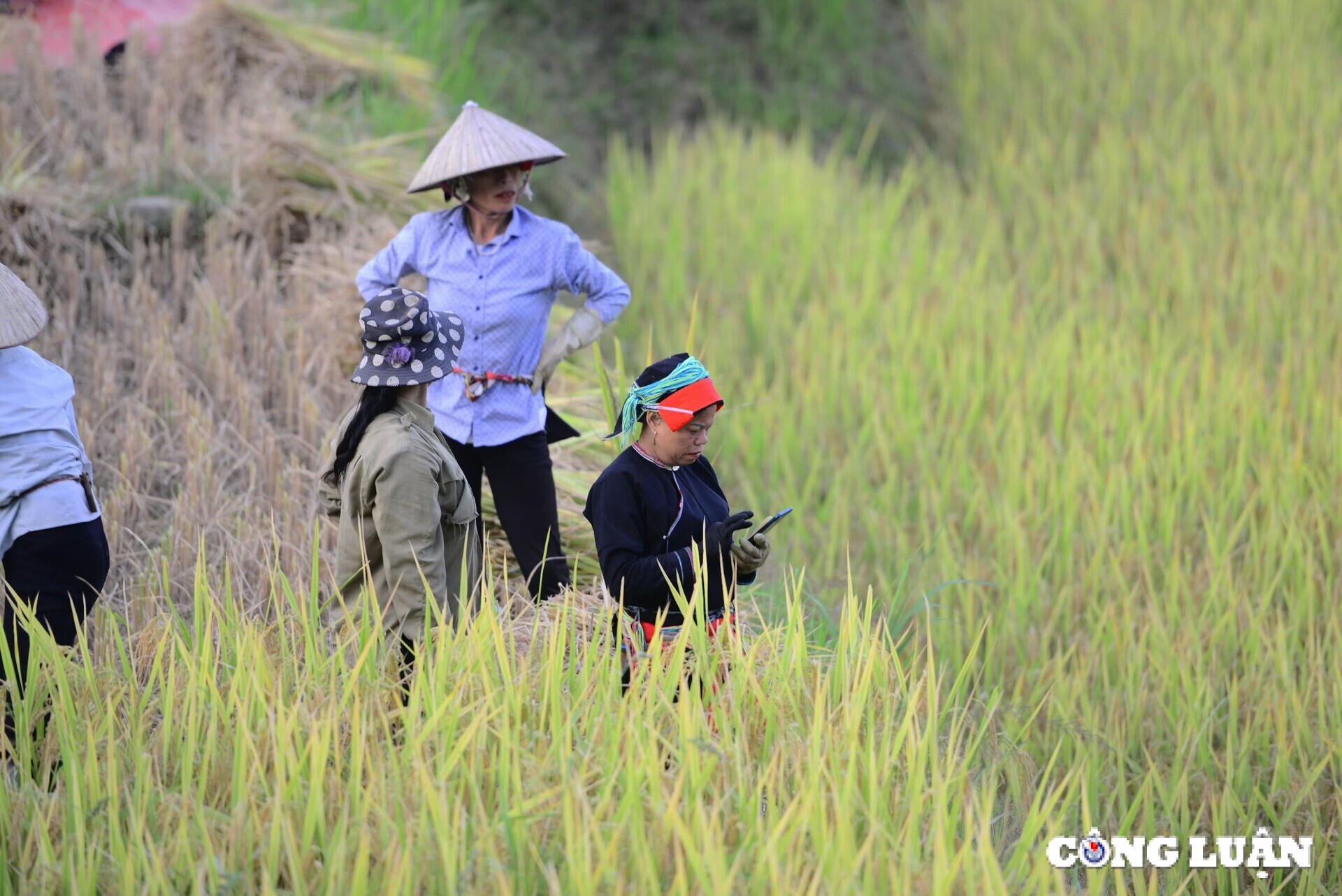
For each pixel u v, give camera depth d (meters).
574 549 15.15
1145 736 14.26
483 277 13.05
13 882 8.77
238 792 8.89
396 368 10.55
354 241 20.55
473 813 8.80
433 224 13.23
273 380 17.66
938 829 8.53
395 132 24.89
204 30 24.39
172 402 16.78
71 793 8.67
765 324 24.08
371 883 8.34
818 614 15.12
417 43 29.75
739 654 10.62
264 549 13.67
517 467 13.42
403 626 10.66
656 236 27.34
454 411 13.12
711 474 11.66
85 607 11.27
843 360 22.62
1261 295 24.34
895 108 35.97
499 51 33.03
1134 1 37.25
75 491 11.02
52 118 21.75
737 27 37.44
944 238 28.03
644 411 10.77
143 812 8.59
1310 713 14.45
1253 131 31.17
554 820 8.91
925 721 11.22
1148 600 16.00
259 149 21.50
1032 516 18.00
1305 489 18.50
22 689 10.59
